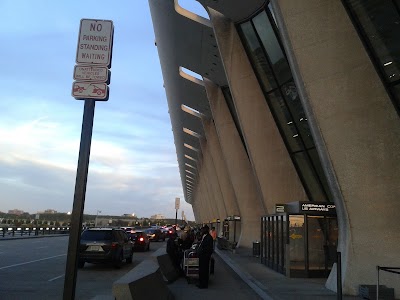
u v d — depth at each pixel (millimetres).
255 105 23203
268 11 19641
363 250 10680
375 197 10750
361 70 11055
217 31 23391
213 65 30766
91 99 4574
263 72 22281
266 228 19109
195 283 13094
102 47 4668
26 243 32625
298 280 13812
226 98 34656
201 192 86875
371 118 10875
